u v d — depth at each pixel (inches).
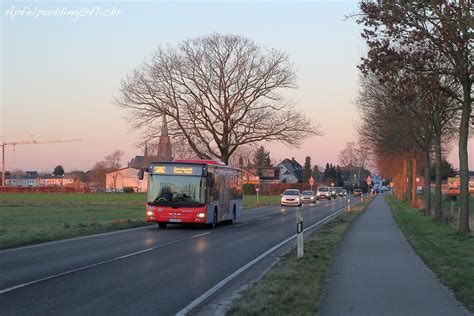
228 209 1139.9
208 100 1862.7
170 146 1895.9
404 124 1440.7
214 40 1830.7
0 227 984.9
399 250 649.0
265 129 1872.5
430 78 698.8
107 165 6018.7
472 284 403.9
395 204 2183.8
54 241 755.4
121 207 1959.9
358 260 559.2
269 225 1138.0
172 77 1820.9
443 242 712.4
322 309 334.0
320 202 2787.9
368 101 1534.2
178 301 365.7
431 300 361.1
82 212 1638.8
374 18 679.7
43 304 347.9
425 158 1446.9
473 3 600.4
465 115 775.1
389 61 697.6
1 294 377.4
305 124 1886.1
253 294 371.6
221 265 539.5
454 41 646.5
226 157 1904.5
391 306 343.0
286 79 1872.5
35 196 3260.3
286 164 5900.6
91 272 478.6
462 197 809.5
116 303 355.9
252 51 1859.0
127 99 1888.5
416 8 645.3
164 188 980.6
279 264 524.7
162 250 657.6
